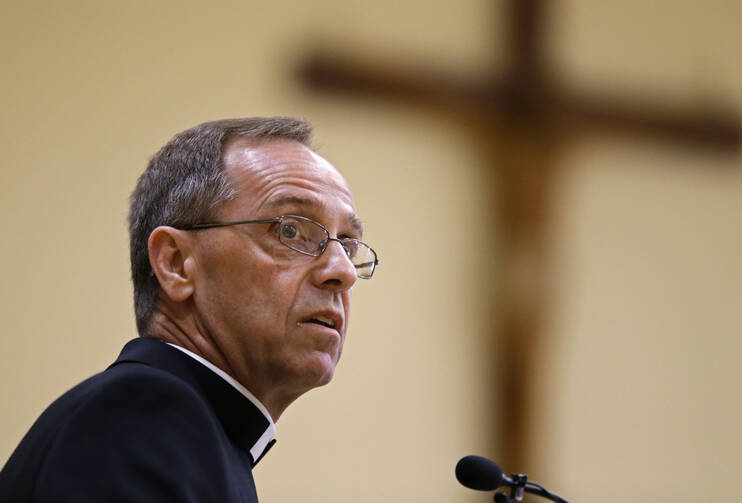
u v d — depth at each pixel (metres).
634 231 18.16
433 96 16.06
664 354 18.28
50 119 14.73
